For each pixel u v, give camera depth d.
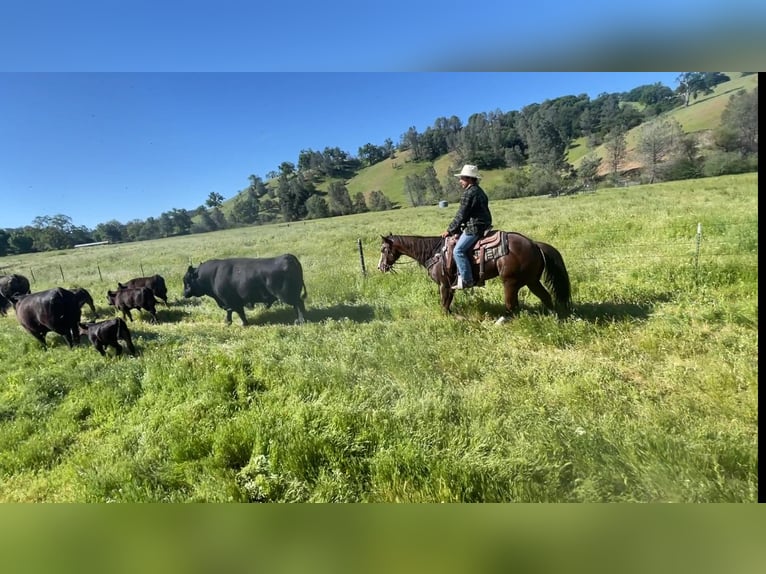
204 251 20.22
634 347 4.77
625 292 6.45
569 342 5.14
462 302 6.62
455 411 3.79
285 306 8.11
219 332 7.13
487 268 5.69
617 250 9.12
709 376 3.92
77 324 7.17
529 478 2.85
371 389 4.23
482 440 3.26
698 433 3.12
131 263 19.52
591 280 7.27
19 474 3.65
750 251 7.30
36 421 4.54
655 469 2.74
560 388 3.97
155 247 28.17
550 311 5.77
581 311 5.86
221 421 3.96
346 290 8.46
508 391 4.07
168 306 9.57
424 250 6.50
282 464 3.25
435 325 5.92
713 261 6.97
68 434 4.24
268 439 3.56
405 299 7.47
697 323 5.16
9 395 5.22
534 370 4.45
